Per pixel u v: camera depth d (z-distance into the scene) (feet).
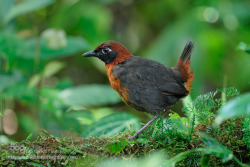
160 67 27.84
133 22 52.90
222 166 19.63
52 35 34.40
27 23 41.75
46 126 33.22
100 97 33.83
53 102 33.53
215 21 43.60
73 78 52.01
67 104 33.27
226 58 44.06
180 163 19.27
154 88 26.84
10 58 33.86
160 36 44.52
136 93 27.02
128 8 52.49
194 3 46.93
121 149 18.67
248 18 42.88
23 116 37.35
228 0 43.78
